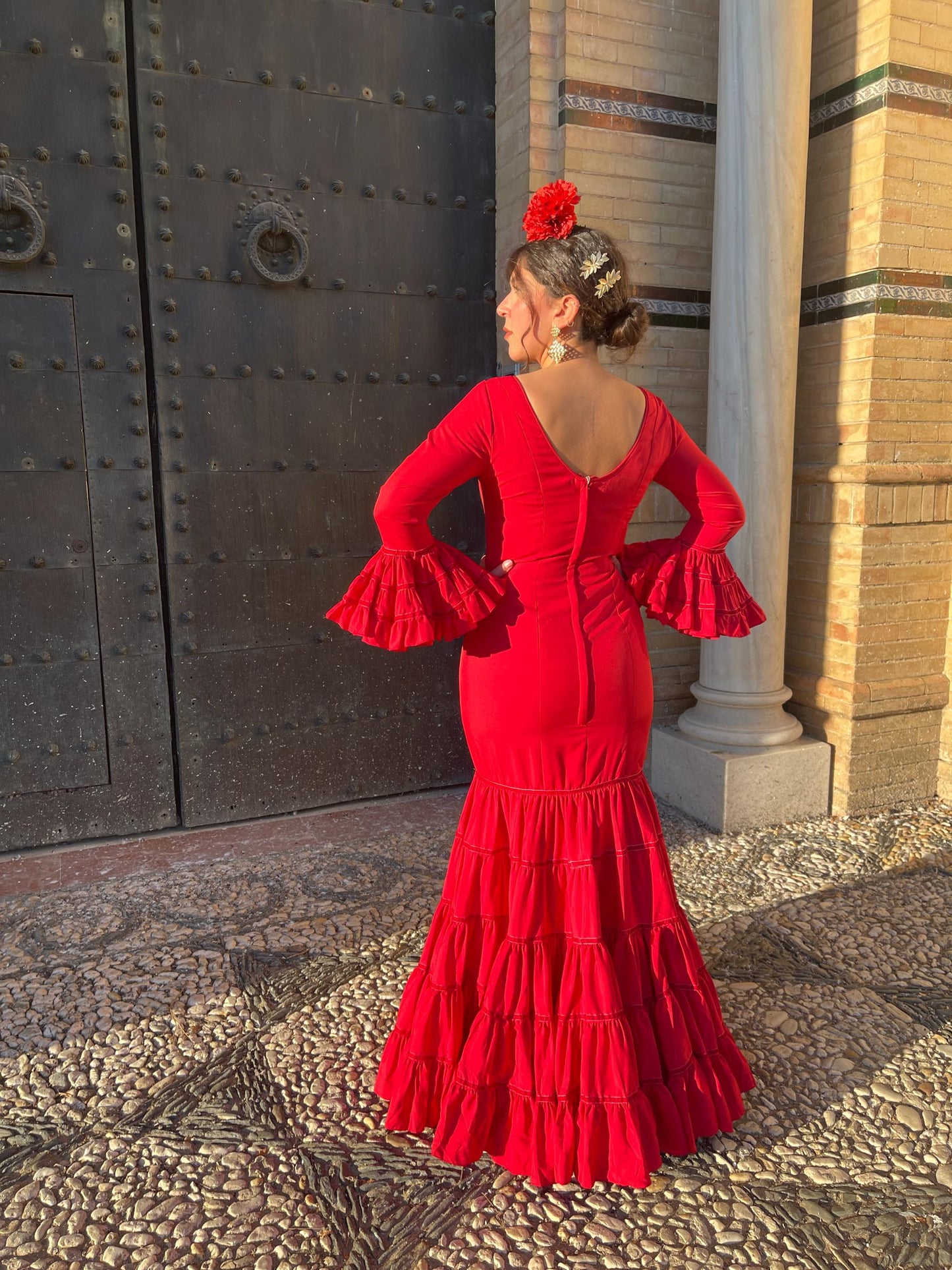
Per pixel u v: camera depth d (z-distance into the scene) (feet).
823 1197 6.02
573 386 5.67
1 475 10.64
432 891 10.53
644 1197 6.02
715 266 12.01
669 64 12.05
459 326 12.67
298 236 11.38
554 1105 6.06
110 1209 5.93
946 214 11.91
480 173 12.48
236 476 11.71
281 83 11.19
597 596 5.95
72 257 10.53
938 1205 5.95
